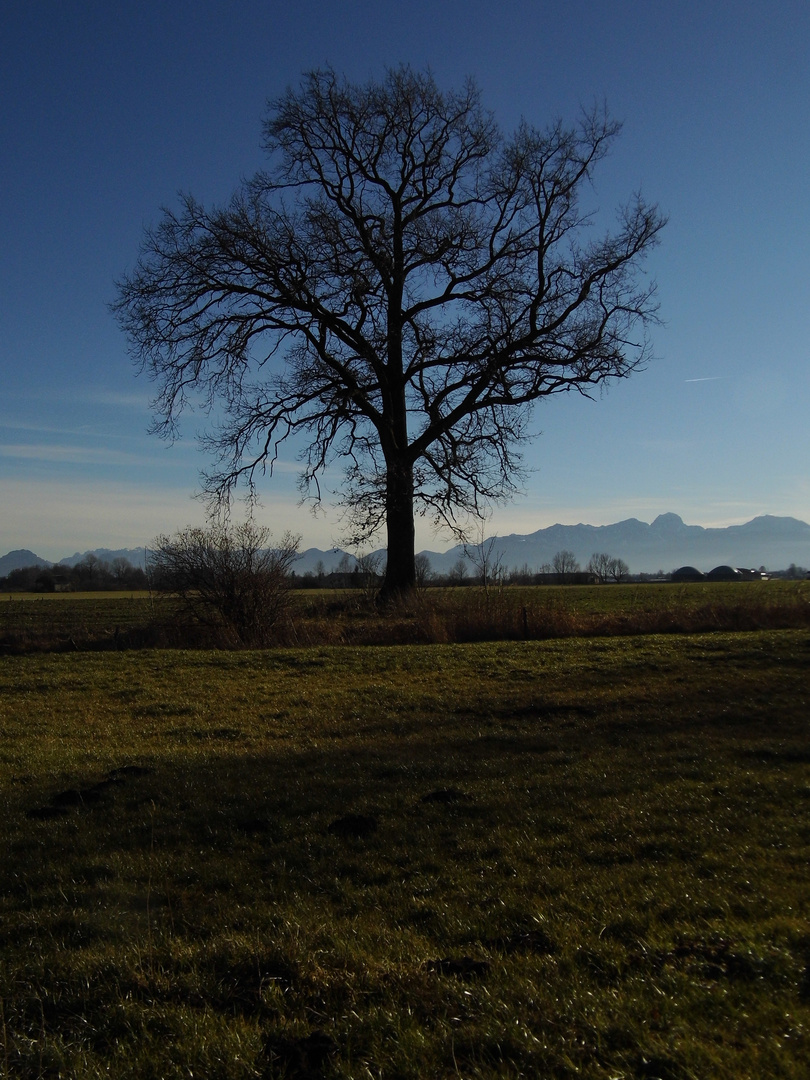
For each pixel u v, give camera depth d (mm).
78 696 16203
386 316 31031
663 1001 3832
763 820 6730
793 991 3848
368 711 13531
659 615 25078
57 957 4777
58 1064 3705
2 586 83812
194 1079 3553
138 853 6844
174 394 29297
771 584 47562
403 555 31375
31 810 8281
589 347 28766
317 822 7406
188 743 11719
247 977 4426
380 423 30781
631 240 29281
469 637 24719
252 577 25797
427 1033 3742
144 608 45438
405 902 5445
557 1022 3719
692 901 5074
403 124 30125
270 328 29953
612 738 10664
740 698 13172
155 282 28516
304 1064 3588
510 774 8797
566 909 5152
